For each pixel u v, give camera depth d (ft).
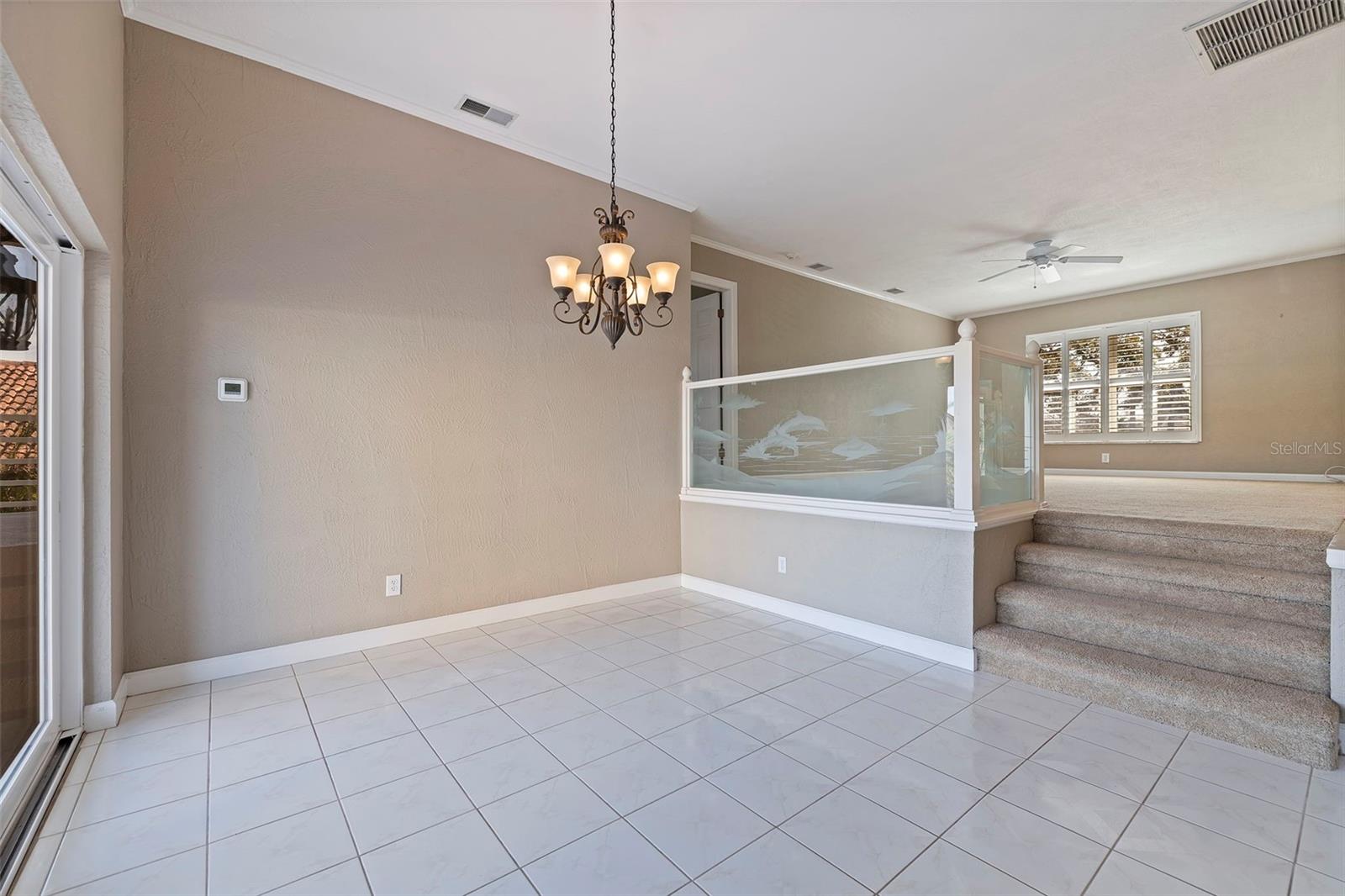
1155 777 6.54
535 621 12.20
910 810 5.98
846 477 11.68
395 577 10.88
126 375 8.55
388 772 6.68
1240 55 9.76
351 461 10.42
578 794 6.28
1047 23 8.94
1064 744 7.29
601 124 11.64
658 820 5.86
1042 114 11.46
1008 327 28.19
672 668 9.76
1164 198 15.56
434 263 11.28
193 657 9.10
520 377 12.38
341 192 10.32
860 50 9.49
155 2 8.40
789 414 12.71
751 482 13.60
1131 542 10.59
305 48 9.44
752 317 19.72
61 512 7.31
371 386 10.61
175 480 8.94
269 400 9.68
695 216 16.35
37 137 5.11
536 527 12.63
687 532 15.06
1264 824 5.73
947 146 12.69
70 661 7.38
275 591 9.75
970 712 8.16
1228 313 22.61
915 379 10.54
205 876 5.09
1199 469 23.30
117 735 7.48
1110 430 25.54
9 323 6.18
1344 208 16.24
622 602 13.71
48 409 7.05
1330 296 20.62
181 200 8.95
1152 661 8.46
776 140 12.31
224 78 9.30
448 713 8.15
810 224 16.99
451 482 11.50
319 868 5.19
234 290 9.37
